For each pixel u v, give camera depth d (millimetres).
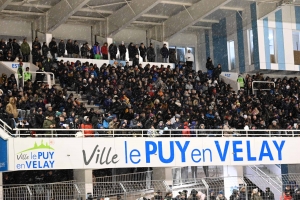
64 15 44312
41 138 30641
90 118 34781
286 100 45344
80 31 49906
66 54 47719
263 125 39969
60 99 36562
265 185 37281
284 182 33812
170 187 30797
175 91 42844
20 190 27828
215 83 46188
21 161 30000
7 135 29984
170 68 47562
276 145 36844
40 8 45469
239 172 36531
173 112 39344
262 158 36281
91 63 43750
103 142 32188
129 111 37656
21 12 45625
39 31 46844
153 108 39312
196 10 47906
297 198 30594
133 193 29812
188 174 36344
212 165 34875
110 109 38531
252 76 49000
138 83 41688
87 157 31688
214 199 29812
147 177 33438
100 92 39875
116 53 47031
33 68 42719
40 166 30453
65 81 41094
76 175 32844
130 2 46375
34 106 34906
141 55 47625
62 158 31078
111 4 46188
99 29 49625
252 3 49719
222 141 35344
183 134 34344
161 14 49781
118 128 34781
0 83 38750
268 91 47562
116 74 42812
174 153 33906
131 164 32781
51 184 27562
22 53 43344
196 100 41438
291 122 41844
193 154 34438
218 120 38750
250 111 42469
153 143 33438
